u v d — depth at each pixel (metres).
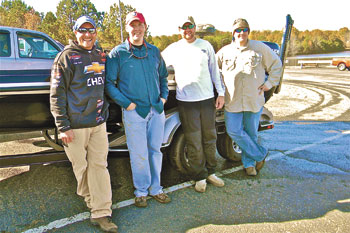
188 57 3.08
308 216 2.85
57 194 3.29
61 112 2.30
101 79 2.47
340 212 2.93
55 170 3.95
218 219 2.80
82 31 2.27
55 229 2.64
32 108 2.98
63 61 2.25
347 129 6.35
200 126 3.22
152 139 3.01
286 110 8.61
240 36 3.25
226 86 3.46
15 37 4.68
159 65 2.96
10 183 3.55
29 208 2.99
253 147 3.63
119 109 3.42
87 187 2.68
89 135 2.52
